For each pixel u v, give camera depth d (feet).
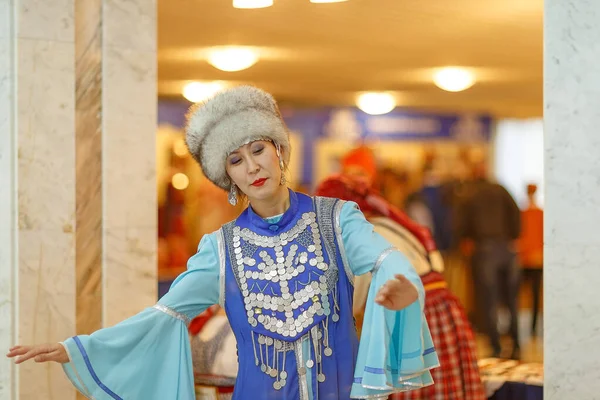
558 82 11.64
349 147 39.99
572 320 11.60
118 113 13.00
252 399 10.02
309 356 9.94
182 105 35.68
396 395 14.14
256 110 10.21
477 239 32.53
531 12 19.65
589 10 11.56
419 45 23.89
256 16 19.88
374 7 19.11
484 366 16.24
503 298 31.76
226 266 10.30
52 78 12.41
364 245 9.97
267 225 10.27
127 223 13.08
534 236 35.78
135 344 10.17
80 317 12.80
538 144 43.47
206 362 13.16
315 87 32.55
